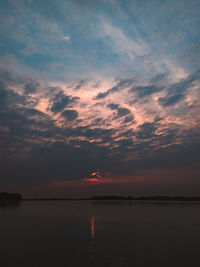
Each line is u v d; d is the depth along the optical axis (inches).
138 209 3656.5
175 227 1412.4
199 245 887.7
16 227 1423.5
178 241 964.0
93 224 1576.0
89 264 646.5
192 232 1211.9
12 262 668.1
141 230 1290.6
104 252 780.6
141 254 754.8
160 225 1512.1
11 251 798.5
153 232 1211.9
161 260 685.3
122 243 925.2
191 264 645.9
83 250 810.8
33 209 3671.3
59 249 825.5
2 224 1578.5
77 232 1216.2
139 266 629.0
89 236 1096.2
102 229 1328.7
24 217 2143.2
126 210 3351.4
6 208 3981.3
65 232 1217.4
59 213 2694.4
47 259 697.6
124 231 1245.1
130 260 684.7
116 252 780.6
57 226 1466.5
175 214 2486.5
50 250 812.0
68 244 908.6
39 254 756.6
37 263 657.0
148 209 3656.5
